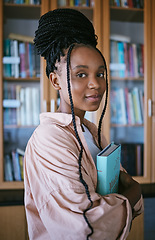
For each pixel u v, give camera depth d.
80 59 0.49
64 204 0.47
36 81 1.82
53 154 0.50
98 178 0.52
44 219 0.49
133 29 1.89
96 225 0.45
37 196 0.51
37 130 0.55
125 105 1.91
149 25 1.87
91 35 0.57
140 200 0.60
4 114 1.80
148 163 1.91
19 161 1.82
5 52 1.79
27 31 1.80
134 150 1.92
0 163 1.77
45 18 0.55
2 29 1.75
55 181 0.48
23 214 1.56
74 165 0.49
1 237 1.55
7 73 1.79
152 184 1.88
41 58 1.78
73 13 0.54
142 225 1.58
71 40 0.52
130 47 1.90
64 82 0.53
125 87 1.91
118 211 0.48
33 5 1.77
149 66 1.88
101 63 0.51
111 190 0.56
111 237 0.47
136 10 1.88
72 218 0.45
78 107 0.52
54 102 1.77
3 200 1.56
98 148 0.66
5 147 1.81
